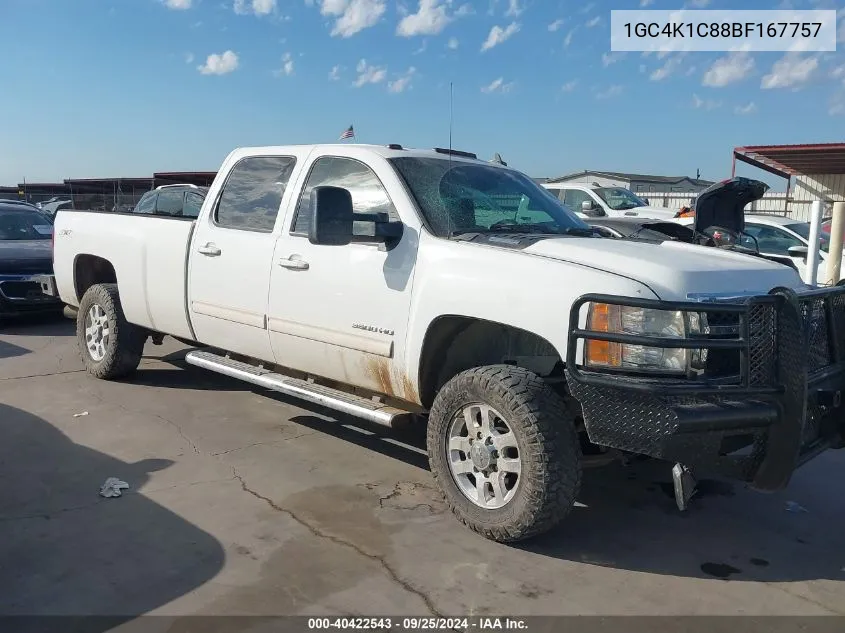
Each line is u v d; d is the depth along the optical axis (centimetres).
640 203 1452
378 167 463
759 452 348
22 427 555
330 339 464
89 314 696
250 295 518
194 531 392
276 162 534
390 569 358
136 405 618
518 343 425
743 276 387
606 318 346
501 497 380
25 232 1145
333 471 484
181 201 770
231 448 521
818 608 335
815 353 387
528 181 537
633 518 430
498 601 333
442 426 402
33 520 400
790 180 2811
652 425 325
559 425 362
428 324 408
